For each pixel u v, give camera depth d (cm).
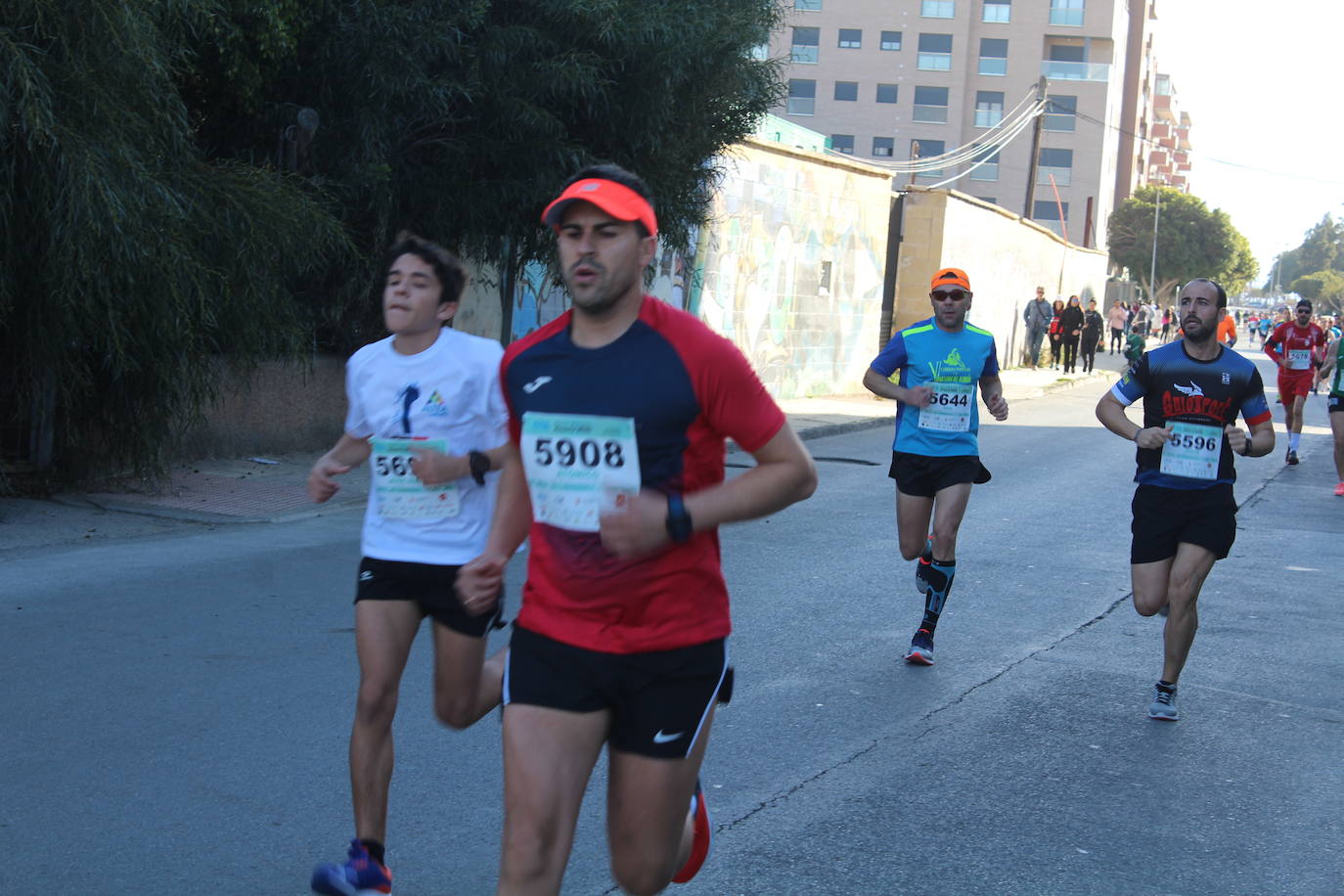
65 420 1019
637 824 301
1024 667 691
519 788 292
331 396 1359
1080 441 1862
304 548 897
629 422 286
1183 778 533
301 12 1129
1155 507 609
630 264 286
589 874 410
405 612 385
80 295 905
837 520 1112
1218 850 459
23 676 585
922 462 692
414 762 502
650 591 291
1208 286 593
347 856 390
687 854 335
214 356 1134
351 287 1323
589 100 1295
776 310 2217
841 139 7275
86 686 575
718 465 296
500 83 1260
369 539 388
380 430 387
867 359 2619
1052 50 7312
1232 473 604
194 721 536
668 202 1485
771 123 3459
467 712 397
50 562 813
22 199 889
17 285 914
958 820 474
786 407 2148
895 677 657
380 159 1212
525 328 1689
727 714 583
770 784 499
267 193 1062
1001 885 419
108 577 779
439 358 387
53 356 943
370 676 380
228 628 679
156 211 934
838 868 425
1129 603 855
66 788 461
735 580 862
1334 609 867
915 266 2816
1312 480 1551
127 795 457
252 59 1130
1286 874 442
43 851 409
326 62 1185
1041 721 600
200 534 933
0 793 454
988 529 1114
